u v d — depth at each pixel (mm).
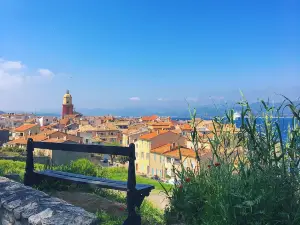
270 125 4172
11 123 123875
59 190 6438
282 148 3998
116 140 87562
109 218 4879
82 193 6363
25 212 3986
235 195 3904
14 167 10758
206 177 4902
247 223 3871
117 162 37406
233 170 4520
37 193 4637
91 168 8734
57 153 14766
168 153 44000
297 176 3916
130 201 4445
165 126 71625
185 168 5398
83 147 5051
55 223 3602
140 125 89188
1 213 4480
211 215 4191
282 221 3795
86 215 3812
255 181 3977
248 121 4250
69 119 123000
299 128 4004
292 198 3871
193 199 4754
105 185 4754
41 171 6254
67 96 145625
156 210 5789
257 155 4164
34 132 85875
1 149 42531
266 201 3838
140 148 56250
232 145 4715
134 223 4449
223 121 4828
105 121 127875
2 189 4844
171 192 5383
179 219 4867
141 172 54812
